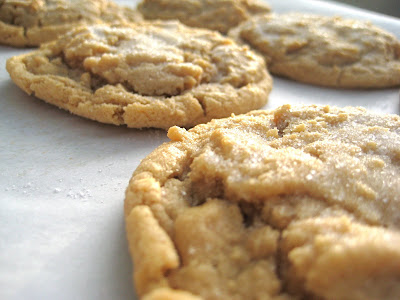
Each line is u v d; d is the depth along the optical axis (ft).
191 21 0.74
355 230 0.25
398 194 0.29
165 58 0.49
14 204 0.37
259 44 0.63
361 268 0.22
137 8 0.78
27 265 0.31
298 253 0.24
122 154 0.45
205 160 0.32
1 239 0.33
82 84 0.49
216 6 0.74
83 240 0.34
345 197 0.28
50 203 0.38
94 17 0.69
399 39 0.66
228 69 0.51
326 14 0.76
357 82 0.58
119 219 0.36
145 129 0.48
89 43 0.50
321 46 0.60
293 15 0.69
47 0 0.67
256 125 0.38
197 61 0.51
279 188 0.28
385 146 0.34
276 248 0.26
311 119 0.39
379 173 0.31
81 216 0.36
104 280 0.30
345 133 0.36
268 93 0.54
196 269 0.25
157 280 0.25
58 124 0.48
